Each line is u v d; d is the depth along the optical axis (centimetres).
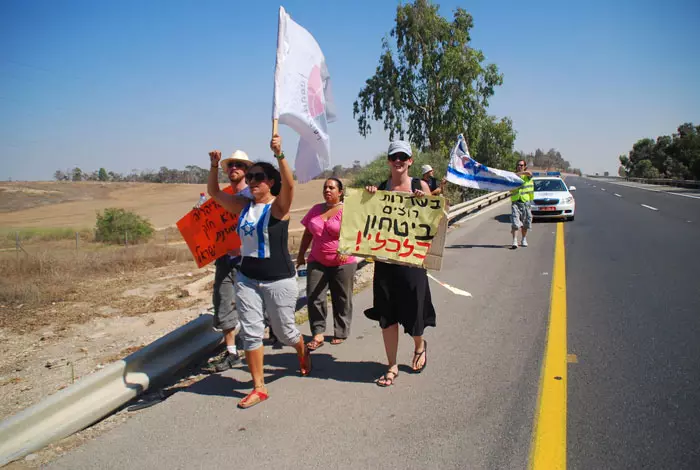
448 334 540
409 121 3912
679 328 536
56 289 903
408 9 3697
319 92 463
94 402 384
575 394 385
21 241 2680
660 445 311
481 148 4172
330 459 305
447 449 312
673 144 6694
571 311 618
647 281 767
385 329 417
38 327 688
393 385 412
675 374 417
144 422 360
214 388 420
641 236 1291
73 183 9000
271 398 394
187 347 498
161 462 307
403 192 418
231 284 483
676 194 3306
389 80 3803
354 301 689
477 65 3712
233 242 478
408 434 332
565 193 1762
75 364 544
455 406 371
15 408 437
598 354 469
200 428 349
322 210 511
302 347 428
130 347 595
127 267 1213
